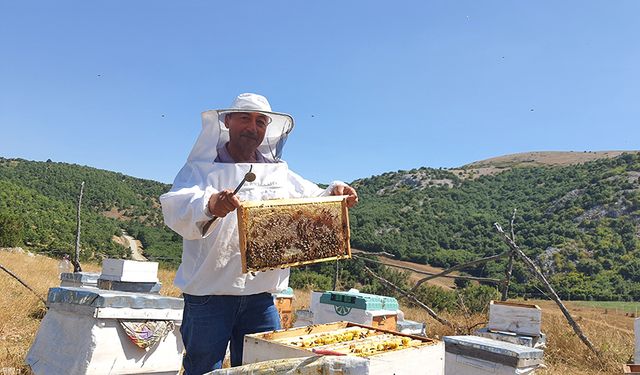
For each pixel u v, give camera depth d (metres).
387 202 105.62
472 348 5.17
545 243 72.00
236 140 3.68
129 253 64.44
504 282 10.16
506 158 157.62
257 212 2.99
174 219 3.17
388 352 2.55
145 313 4.57
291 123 3.88
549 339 9.74
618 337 10.05
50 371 4.53
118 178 122.25
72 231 62.31
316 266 30.75
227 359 6.18
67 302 4.57
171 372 4.82
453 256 67.12
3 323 8.44
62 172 107.12
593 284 57.75
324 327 3.37
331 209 3.38
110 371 4.40
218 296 3.48
